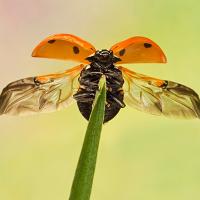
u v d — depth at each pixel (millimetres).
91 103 128
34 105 126
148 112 130
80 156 112
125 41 126
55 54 123
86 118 128
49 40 122
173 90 129
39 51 123
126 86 131
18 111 125
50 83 128
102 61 127
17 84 126
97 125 112
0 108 125
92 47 123
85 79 128
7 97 125
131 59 126
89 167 112
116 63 128
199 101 127
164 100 129
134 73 131
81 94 128
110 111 129
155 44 124
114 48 127
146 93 130
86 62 129
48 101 128
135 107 131
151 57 125
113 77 128
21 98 126
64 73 129
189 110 128
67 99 129
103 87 112
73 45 123
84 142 112
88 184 112
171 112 129
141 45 125
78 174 112
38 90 127
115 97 129
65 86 129
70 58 124
